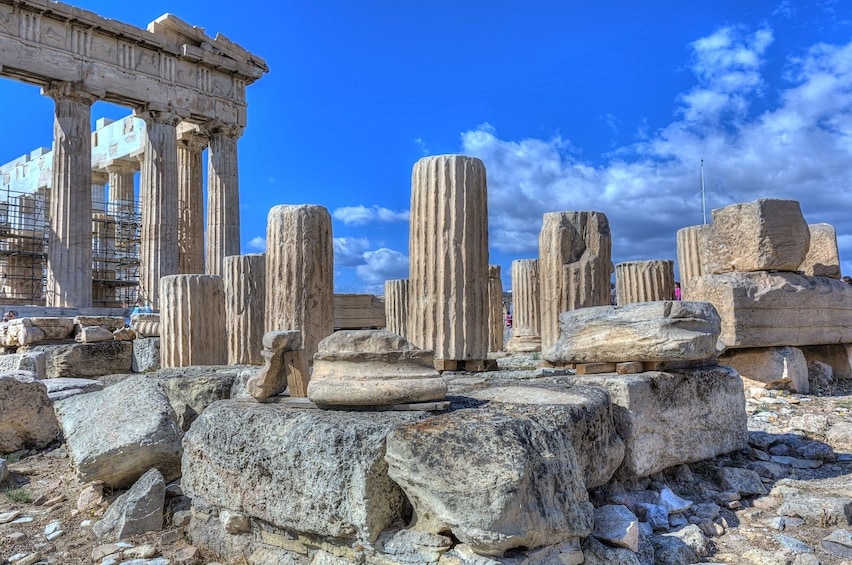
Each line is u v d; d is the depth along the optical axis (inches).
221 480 191.6
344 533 162.4
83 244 877.2
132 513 207.0
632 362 246.7
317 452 168.4
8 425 314.7
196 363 385.7
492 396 215.9
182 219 1138.7
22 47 836.0
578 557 163.2
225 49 1078.4
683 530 192.2
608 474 208.7
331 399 186.2
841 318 400.2
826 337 388.8
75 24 890.1
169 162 991.6
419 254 301.3
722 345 269.6
